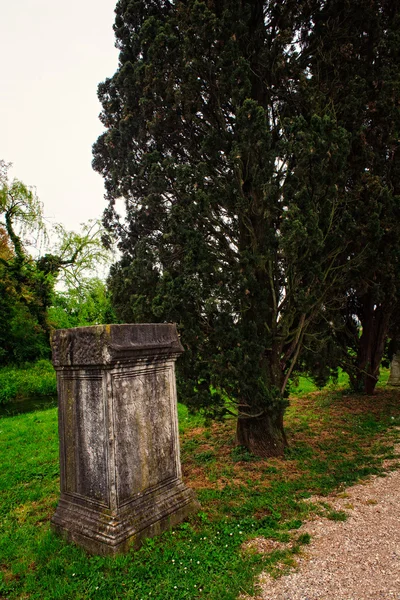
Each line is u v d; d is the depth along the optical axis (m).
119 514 3.16
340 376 13.15
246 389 4.74
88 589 2.68
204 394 4.94
